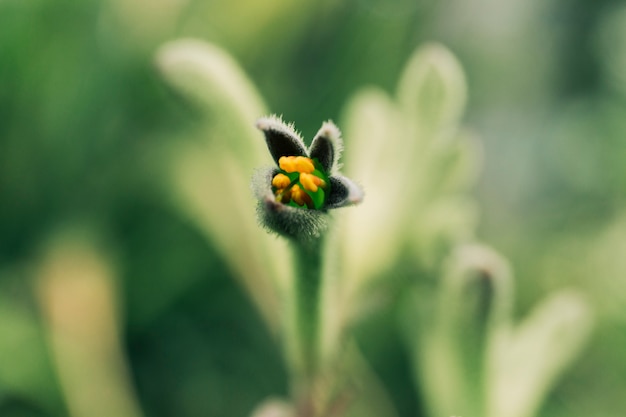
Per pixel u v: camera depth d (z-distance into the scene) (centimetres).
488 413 34
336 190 27
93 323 54
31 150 57
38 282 54
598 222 65
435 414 36
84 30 60
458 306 34
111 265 55
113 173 57
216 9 62
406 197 35
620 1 82
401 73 64
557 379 54
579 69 81
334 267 31
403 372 55
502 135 78
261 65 64
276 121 27
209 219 50
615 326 56
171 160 55
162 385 56
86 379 52
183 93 33
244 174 33
